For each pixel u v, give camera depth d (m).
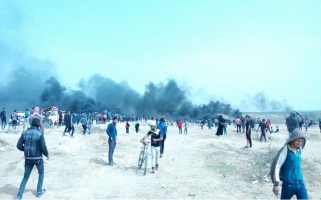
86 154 13.44
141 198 7.32
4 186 7.75
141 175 9.93
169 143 19.78
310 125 55.06
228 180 9.54
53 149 13.34
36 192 7.49
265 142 22.62
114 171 10.30
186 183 8.98
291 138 4.48
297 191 4.43
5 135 18.67
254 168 11.12
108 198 7.25
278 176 4.43
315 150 18.16
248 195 7.81
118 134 25.83
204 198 7.45
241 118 33.47
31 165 7.11
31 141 7.04
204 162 12.42
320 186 8.87
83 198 7.21
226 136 27.73
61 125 33.72
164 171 10.62
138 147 17.11
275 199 7.49
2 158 12.22
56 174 9.27
